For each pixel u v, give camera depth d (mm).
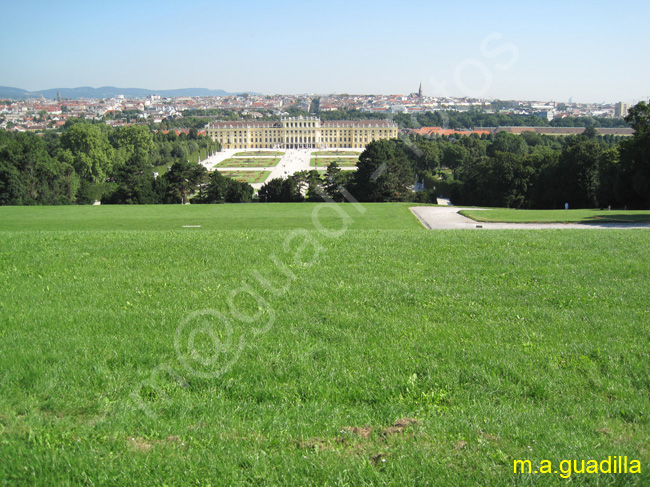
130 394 7945
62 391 7984
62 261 16766
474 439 6672
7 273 15078
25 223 37625
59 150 108500
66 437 6730
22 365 8750
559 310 11695
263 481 5898
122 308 11766
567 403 7715
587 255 17234
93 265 16234
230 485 5871
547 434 6797
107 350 9430
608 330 10398
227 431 6934
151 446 6605
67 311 11469
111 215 42375
